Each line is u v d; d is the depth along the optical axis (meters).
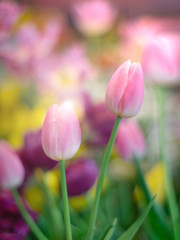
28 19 1.51
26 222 0.78
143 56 0.85
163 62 0.84
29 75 1.24
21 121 1.15
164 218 0.83
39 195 0.96
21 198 0.80
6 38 1.11
